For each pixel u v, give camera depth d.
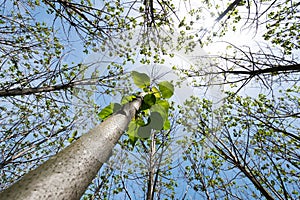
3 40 4.88
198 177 6.29
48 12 5.55
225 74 3.95
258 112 6.20
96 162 0.63
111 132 0.79
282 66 3.61
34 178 0.46
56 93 5.25
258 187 5.16
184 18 4.04
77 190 0.51
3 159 5.64
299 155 5.53
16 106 5.95
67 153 0.58
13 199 0.39
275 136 6.23
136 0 3.54
